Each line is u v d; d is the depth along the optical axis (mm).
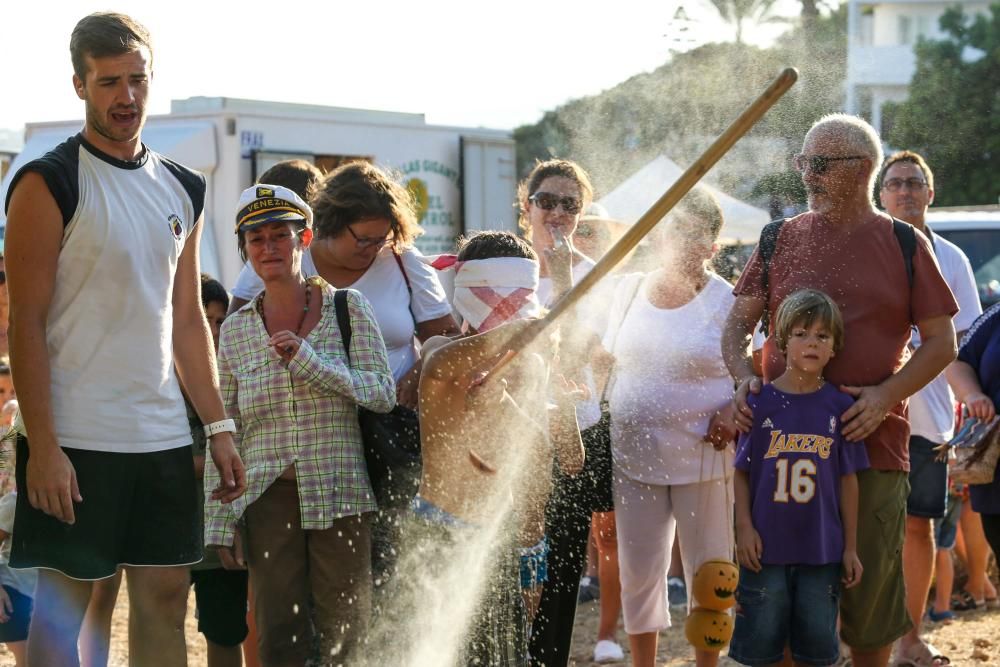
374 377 3967
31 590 4219
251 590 4023
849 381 4035
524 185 4840
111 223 3371
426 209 12703
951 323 4031
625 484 4531
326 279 4344
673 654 5277
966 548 5977
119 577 3896
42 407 3297
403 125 12445
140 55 3383
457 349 3471
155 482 3514
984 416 4469
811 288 4082
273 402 3930
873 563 4043
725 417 4402
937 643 5359
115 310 3406
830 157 3998
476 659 3727
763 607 4012
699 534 4520
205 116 10891
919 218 5398
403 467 3992
